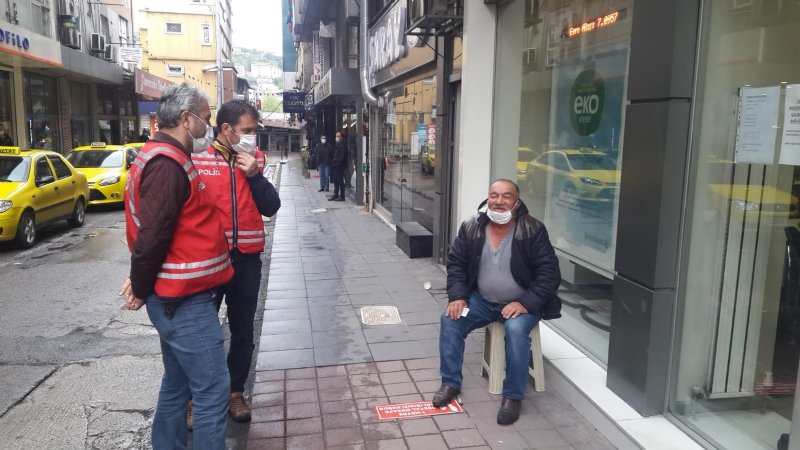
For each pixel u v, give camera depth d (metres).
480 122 6.58
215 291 3.04
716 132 3.26
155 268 2.69
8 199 9.30
